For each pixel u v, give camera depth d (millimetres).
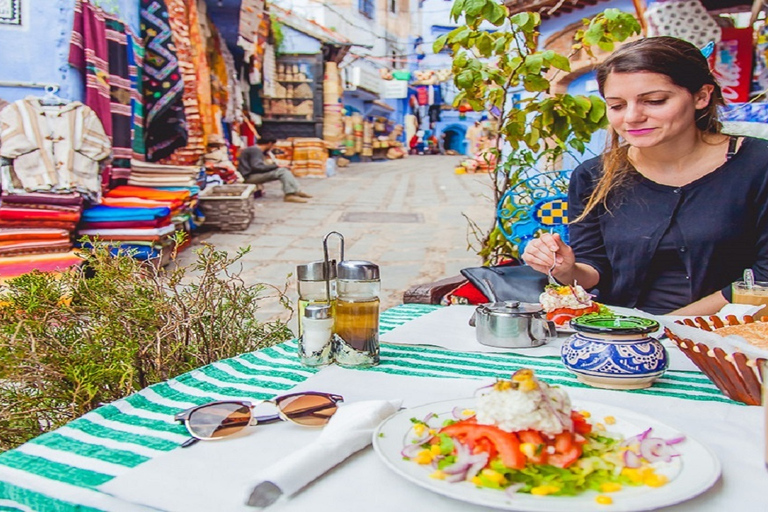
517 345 1687
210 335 1969
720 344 1275
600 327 1396
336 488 914
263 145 16656
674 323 1452
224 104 11523
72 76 6367
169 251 6617
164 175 7523
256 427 1151
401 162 23562
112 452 1052
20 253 5492
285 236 8406
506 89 3467
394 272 6504
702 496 884
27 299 1752
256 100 16688
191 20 9227
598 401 1299
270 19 15227
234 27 11523
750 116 3523
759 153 2270
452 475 875
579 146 3572
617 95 2150
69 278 1891
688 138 2275
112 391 1707
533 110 3490
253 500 876
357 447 1007
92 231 6062
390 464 914
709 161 2318
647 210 2381
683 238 2318
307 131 17344
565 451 882
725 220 2268
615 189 2453
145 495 903
